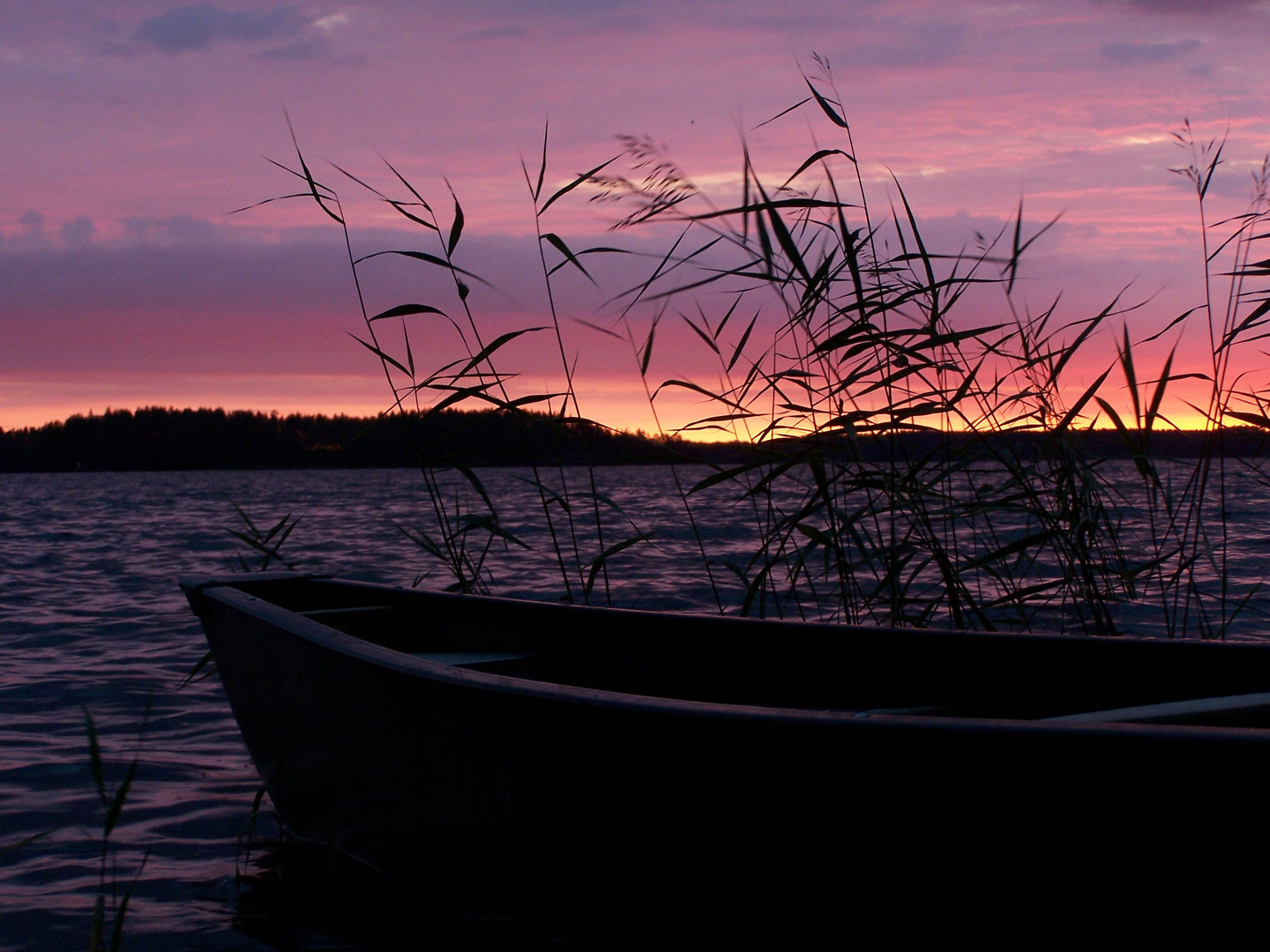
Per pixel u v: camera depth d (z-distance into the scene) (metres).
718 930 1.54
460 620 2.88
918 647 2.22
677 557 8.19
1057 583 3.20
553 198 2.89
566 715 1.65
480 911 1.90
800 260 2.46
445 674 1.87
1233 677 1.88
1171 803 1.20
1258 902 1.16
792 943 1.48
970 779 1.31
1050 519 3.15
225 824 2.51
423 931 1.91
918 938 1.37
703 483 2.99
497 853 1.81
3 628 5.47
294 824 2.47
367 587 3.02
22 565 9.17
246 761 3.05
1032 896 1.29
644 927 1.63
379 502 24.39
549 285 2.99
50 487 48.31
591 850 1.66
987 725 1.31
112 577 8.09
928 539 3.07
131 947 1.84
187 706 3.72
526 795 1.73
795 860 1.44
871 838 1.38
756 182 2.25
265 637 2.44
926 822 1.34
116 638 5.16
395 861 2.09
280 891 2.10
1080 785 1.25
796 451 2.83
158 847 2.36
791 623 2.38
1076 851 1.25
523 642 2.75
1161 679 1.96
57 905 2.03
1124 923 1.24
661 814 1.56
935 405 2.75
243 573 3.08
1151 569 3.37
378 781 2.07
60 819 2.53
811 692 2.34
